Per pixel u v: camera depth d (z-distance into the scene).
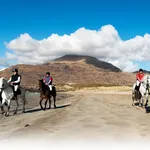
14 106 24.58
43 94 20.72
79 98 40.09
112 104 25.73
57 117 14.91
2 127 12.00
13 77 18.59
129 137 9.35
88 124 12.06
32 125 12.04
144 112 18.03
